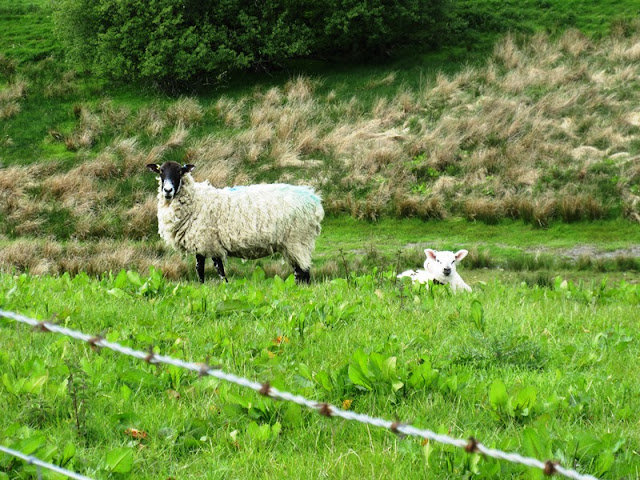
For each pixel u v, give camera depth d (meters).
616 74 26.75
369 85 28.17
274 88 27.83
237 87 28.94
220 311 7.92
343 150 23.31
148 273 16.14
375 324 7.59
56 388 5.16
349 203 20.80
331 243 19.17
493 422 4.98
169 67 28.00
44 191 21.89
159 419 4.94
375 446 4.57
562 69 27.31
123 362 5.66
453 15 31.66
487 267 17.14
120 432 4.77
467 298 9.38
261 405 4.94
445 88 26.56
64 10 28.84
